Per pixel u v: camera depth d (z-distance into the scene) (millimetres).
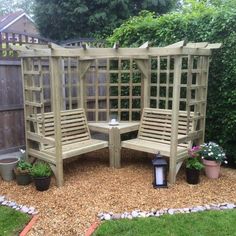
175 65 3688
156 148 4145
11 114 4855
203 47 4070
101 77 5957
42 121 4059
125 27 5570
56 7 9898
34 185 3842
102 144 4465
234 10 4223
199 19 4562
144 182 3939
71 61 5324
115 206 3264
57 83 3648
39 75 3934
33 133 4270
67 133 4523
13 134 4922
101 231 2789
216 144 4309
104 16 9641
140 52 3969
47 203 3346
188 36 4684
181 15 4914
